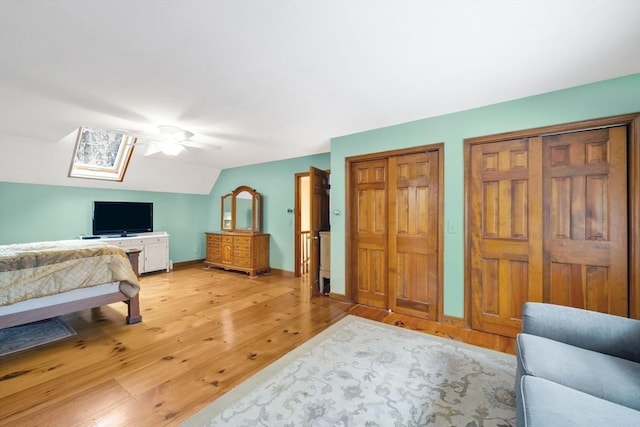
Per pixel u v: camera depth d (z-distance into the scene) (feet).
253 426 5.00
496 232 8.88
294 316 10.45
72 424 5.07
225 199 20.48
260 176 18.71
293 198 17.21
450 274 9.56
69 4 4.44
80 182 15.52
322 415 5.27
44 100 8.21
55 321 9.93
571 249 7.87
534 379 3.86
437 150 9.93
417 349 7.81
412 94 8.05
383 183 11.27
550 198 8.14
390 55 6.06
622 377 4.00
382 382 6.29
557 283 8.05
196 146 13.38
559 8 4.66
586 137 7.70
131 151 15.58
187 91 7.73
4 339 8.52
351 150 11.84
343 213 12.11
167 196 19.53
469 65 6.50
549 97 7.96
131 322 9.70
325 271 13.60
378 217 11.44
